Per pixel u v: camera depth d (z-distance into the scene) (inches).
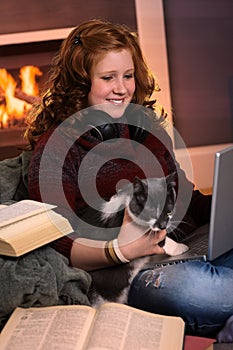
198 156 168.9
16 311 59.3
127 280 65.4
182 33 164.1
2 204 69.6
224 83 167.8
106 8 160.7
